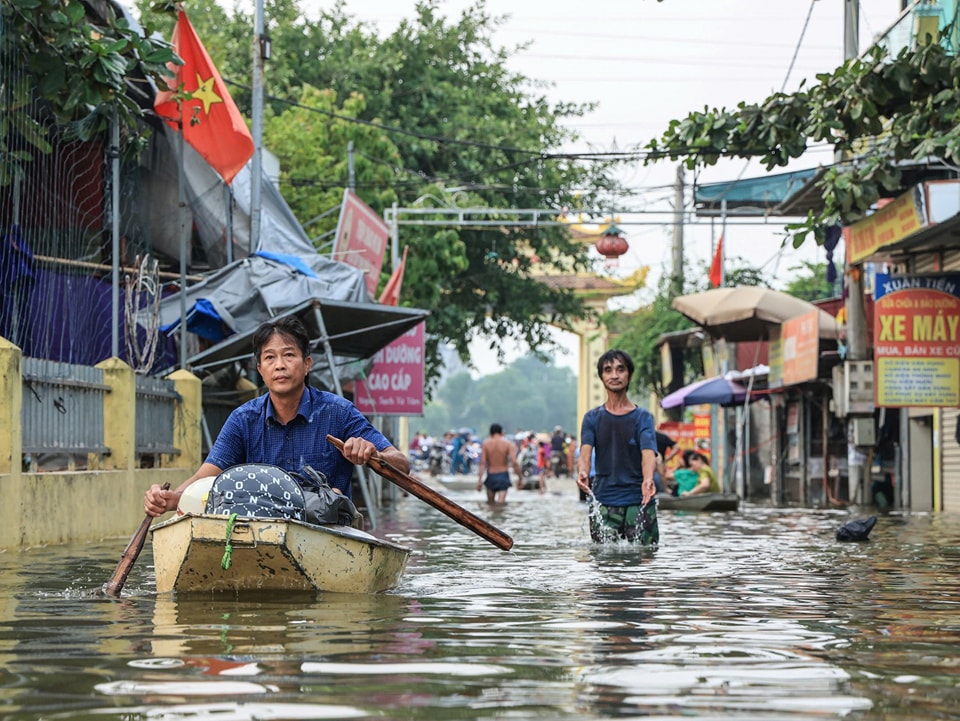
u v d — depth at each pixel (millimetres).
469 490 41219
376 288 30328
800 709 4043
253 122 23859
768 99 16281
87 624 6164
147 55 14586
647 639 5730
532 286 47469
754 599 7691
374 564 7723
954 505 24984
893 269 28422
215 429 21312
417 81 46250
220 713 3910
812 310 31125
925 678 4645
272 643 5469
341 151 37688
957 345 22453
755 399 37312
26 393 12930
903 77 15688
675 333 45500
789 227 16484
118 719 3826
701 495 24688
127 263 20062
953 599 7738
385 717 3861
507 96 47188
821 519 20594
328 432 8102
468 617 6539
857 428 26891
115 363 15438
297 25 45781
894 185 16172
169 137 22484
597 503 12859
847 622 6488
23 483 12305
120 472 15125
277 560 7301
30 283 15812
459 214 37031
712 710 4020
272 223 24391
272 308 19938
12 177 14766
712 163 16656
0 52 14062
